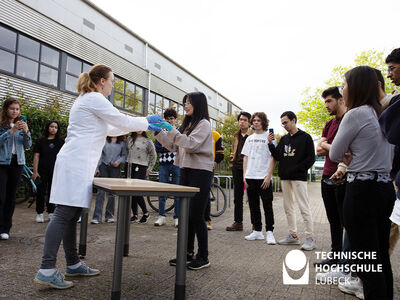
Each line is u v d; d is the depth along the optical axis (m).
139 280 2.66
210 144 3.03
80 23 12.85
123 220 2.05
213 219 6.36
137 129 2.58
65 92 12.00
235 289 2.53
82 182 2.36
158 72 18.67
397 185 1.74
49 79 11.44
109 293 2.35
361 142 1.87
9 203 4.02
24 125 3.98
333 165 3.11
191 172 3.01
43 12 11.07
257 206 4.49
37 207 5.16
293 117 4.16
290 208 4.25
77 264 2.71
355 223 1.89
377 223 1.90
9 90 9.61
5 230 3.96
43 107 10.10
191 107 3.05
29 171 7.27
